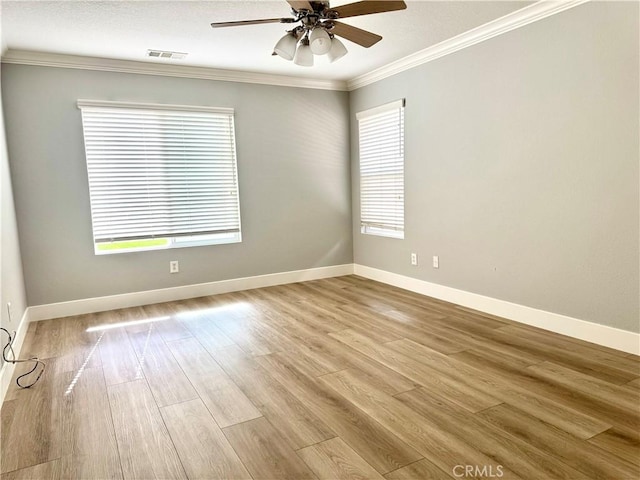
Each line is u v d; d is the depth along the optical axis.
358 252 5.61
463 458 1.85
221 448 1.98
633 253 2.78
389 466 1.82
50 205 4.00
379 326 3.60
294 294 4.74
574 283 3.14
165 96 4.41
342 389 2.52
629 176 2.76
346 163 5.53
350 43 3.90
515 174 3.48
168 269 4.57
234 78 4.72
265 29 3.38
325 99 5.30
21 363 3.01
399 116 4.66
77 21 3.13
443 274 4.30
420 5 3.07
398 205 4.81
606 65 2.81
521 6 3.14
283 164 5.11
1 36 3.37
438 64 4.09
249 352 3.12
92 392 2.57
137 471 1.84
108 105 4.12
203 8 2.97
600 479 1.70
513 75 3.42
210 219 4.75
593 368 2.66
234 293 4.85
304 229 5.32
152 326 3.78
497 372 2.66
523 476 1.73
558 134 3.14
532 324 3.47
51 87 3.92
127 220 4.33
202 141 4.63
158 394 2.52
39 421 2.25
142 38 3.53
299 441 2.02
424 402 2.33
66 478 1.81
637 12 2.63
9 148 3.78
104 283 4.29
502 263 3.68
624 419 2.10
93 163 4.15
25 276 3.94
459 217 4.05
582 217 3.04
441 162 4.18
